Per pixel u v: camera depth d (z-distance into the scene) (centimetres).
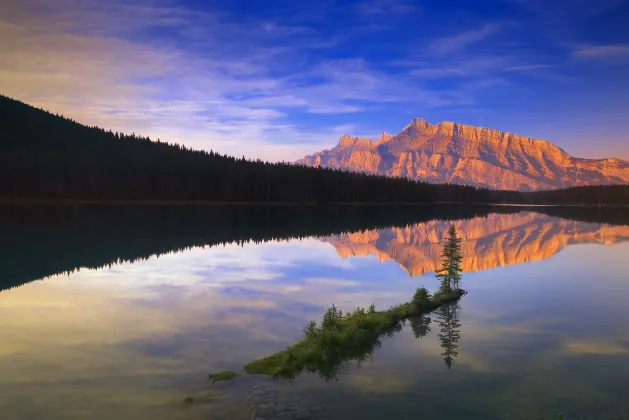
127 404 999
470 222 9388
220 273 2812
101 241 4481
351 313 1830
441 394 1088
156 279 2578
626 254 4050
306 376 1186
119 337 1491
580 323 1739
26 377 1147
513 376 1207
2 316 1756
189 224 6938
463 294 2281
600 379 1189
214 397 1041
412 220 9706
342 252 4081
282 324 1677
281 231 6175
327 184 16600
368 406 1016
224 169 15238
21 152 13550
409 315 1845
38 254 3569
